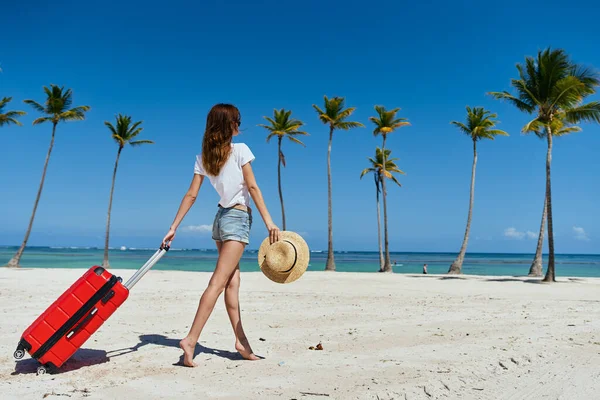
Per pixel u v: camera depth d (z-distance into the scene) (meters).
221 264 3.82
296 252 3.77
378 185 43.09
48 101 33.31
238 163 3.85
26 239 33.94
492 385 3.31
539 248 31.00
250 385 3.22
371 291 13.02
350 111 37.41
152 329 5.55
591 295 13.52
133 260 64.75
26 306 7.63
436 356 4.18
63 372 3.52
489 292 13.99
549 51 23.91
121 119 36.72
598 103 23.34
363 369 3.68
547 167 24.16
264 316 6.87
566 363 4.00
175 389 3.11
